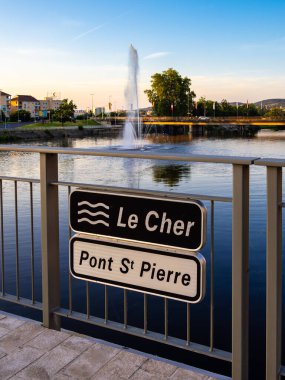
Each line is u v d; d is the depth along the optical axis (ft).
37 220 63.46
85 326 28.91
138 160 166.50
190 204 8.27
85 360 9.37
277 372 8.03
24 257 46.11
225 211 61.05
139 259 8.94
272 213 7.70
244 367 8.39
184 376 8.74
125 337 27.61
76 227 9.66
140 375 8.82
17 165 154.40
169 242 8.54
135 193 8.86
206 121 335.67
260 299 33.78
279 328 7.98
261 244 48.91
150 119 350.84
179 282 8.53
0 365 9.22
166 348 26.22
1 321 11.07
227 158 7.77
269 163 7.46
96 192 9.32
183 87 445.78
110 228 9.22
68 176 125.80
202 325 29.66
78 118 517.96
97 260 9.46
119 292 35.42
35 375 8.89
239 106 512.22
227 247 47.09
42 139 322.55
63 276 39.09
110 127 421.18
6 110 537.24
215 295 34.94
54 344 10.00
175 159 8.13
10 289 37.40
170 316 31.01
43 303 10.75
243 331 8.27
